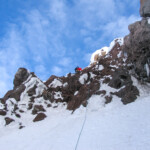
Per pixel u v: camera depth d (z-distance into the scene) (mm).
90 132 10125
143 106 11891
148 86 15422
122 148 7414
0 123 16531
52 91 21875
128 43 17031
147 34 15094
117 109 12969
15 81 22922
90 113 13969
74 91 20047
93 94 16016
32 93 20703
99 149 7879
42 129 14250
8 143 12758
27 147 10961
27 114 18234
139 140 7719
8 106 19172
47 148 9805
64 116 15938
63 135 11031
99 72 20438
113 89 15875
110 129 9773
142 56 15820
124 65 18328
